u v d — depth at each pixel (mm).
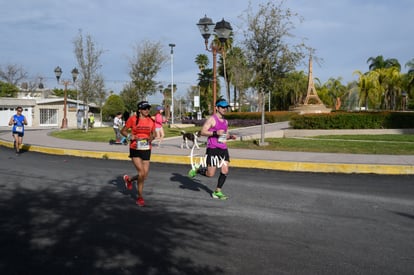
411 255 4375
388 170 10102
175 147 15398
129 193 7566
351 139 17641
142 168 6531
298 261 4172
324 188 8156
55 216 5871
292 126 22297
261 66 14883
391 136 18828
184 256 4293
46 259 4180
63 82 37344
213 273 3855
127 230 5211
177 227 5359
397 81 56375
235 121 31344
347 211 6277
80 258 4215
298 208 6453
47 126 47656
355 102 66438
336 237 4977
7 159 13008
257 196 7340
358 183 8758
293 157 11961
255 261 4164
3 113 46188
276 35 14602
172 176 9594
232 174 9977
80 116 40250
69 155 14422
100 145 16578
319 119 21156
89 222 5570
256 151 13672
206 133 6852
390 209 6422
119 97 68375
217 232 5148
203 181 8914
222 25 16297
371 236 5027
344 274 3844
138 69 29797
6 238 4844
